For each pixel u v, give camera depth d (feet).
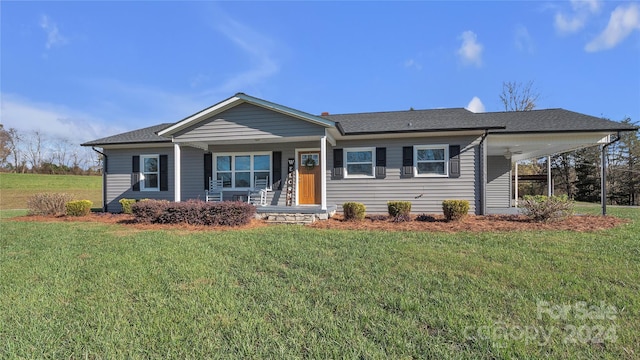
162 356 8.37
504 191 49.85
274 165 41.81
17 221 36.42
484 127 34.73
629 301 11.51
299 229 27.99
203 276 14.87
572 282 13.43
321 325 9.94
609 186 82.43
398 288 13.04
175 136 37.22
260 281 14.07
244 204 31.27
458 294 12.34
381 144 39.29
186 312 10.98
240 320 10.32
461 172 37.24
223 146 43.24
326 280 14.16
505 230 25.62
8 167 127.34
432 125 37.63
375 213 39.22
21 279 14.67
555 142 36.68
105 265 16.79
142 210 32.96
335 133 36.78
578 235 22.93
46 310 11.27
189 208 31.50
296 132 34.40
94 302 11.96
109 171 47.29
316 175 41.01
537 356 8.20
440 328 9.73
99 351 8.62
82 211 40.14
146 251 19.79
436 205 37.76
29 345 8.88
